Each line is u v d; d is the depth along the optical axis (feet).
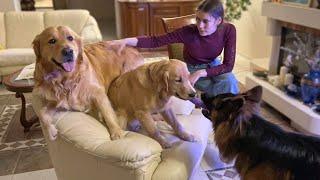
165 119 5.09
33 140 8.52
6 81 8.39
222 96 4.88
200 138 5.15
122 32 17.95
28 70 9.18
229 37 7.04
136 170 3.89
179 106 5.80
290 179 4.02
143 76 4.76
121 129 4.56
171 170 4.27
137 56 6.03
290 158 4.10
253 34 14.89
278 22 10.24
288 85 9.28
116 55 5.69
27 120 9.30
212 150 7.33
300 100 8.71
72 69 4.61
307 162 4.00
